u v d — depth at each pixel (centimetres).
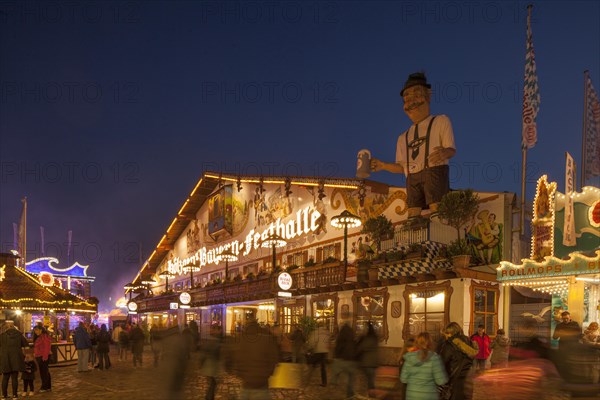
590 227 1652
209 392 1079
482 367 1385
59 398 1297
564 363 905
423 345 675
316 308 2555
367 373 1153
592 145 2170
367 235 2569
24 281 2620
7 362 1295
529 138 2036
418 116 2278
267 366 793
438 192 2152
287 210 3262
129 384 1541
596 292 1688
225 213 3894
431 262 1952
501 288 1911
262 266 3462
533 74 2073
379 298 2164
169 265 5184
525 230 2008
